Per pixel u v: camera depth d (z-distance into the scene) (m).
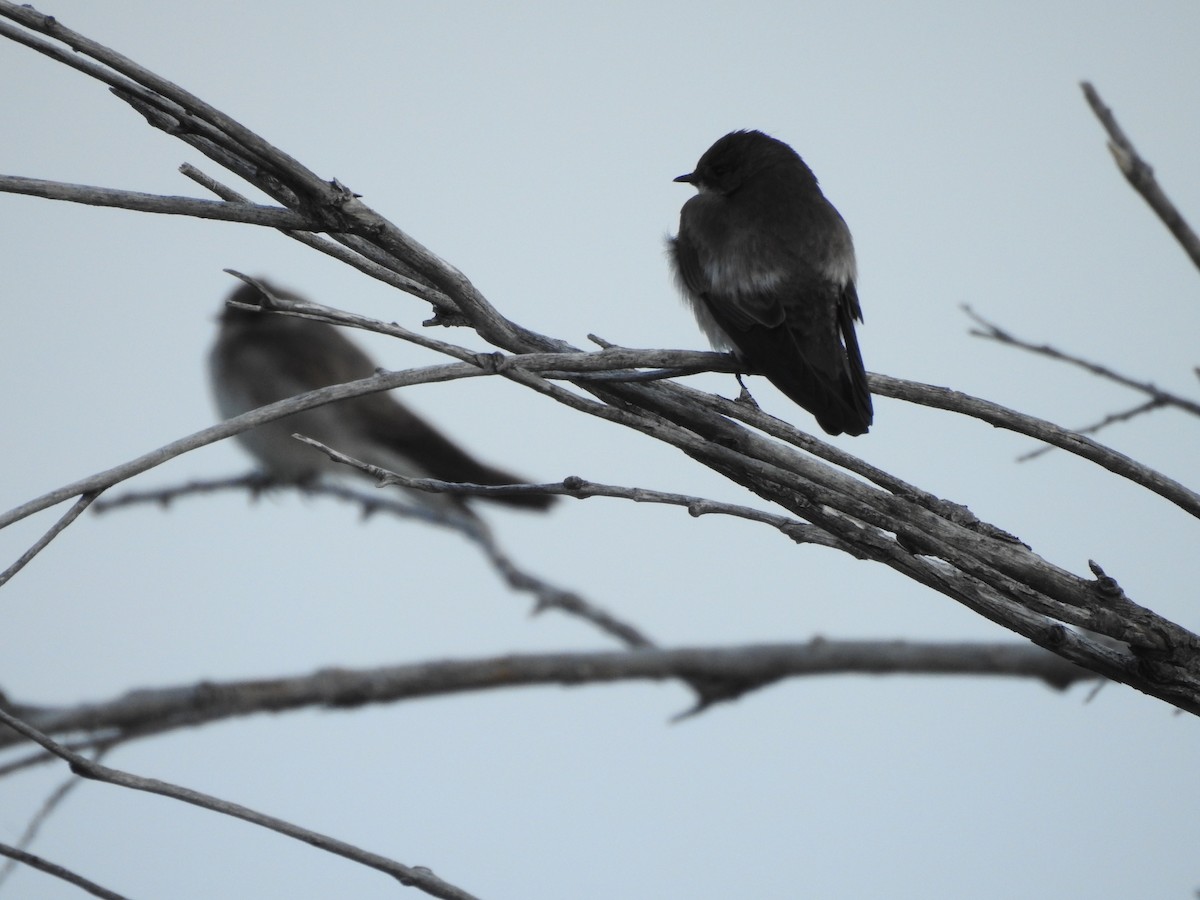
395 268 7.50
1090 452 7.70
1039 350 8.72
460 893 6.25
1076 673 13.94
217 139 6.86
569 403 7.18
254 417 6.26
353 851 6.21
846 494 7.51
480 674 13.55
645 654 14.02
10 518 5.68
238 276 6.63
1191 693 7.28
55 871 6.03
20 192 6.48
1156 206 6.32
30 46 6.50
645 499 7.39
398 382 6.65
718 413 7.70
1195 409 8.55
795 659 14.06
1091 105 6.35
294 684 13.16
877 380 7.86
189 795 6.07
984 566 7.39
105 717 12.69
